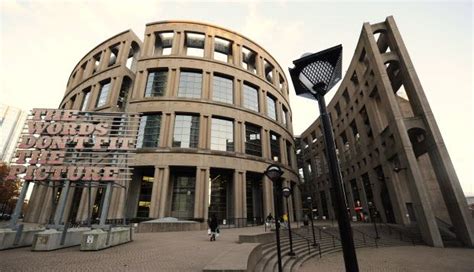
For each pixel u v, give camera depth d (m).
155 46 35.19
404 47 28.89
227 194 29.16
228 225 26.81
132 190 26.58
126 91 33.34
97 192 26.84
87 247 10.28
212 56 33.62
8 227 11.86
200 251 9.91
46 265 7.52
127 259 8.42
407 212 28.20
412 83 27.34
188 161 26.70
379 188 34.19
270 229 19.70
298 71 3.90
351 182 44.19
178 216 26.30
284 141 37.75
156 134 28.03
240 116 31.66
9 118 102.12
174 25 34.09
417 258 15.34
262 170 31.05
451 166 23.62
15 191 52.19
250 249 8.60
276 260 11.12
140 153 26.41
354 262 2.70
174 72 31.25
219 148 29.30
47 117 14.46
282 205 33.34
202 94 30.45
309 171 62.25
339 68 3.83
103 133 14.64
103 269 6.98
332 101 51.44
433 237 21.67
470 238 21.09
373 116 33.44
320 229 23.20
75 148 14.05
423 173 31.45
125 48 33.59
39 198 32.06
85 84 35.16
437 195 30.25
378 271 11.84
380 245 21.77
